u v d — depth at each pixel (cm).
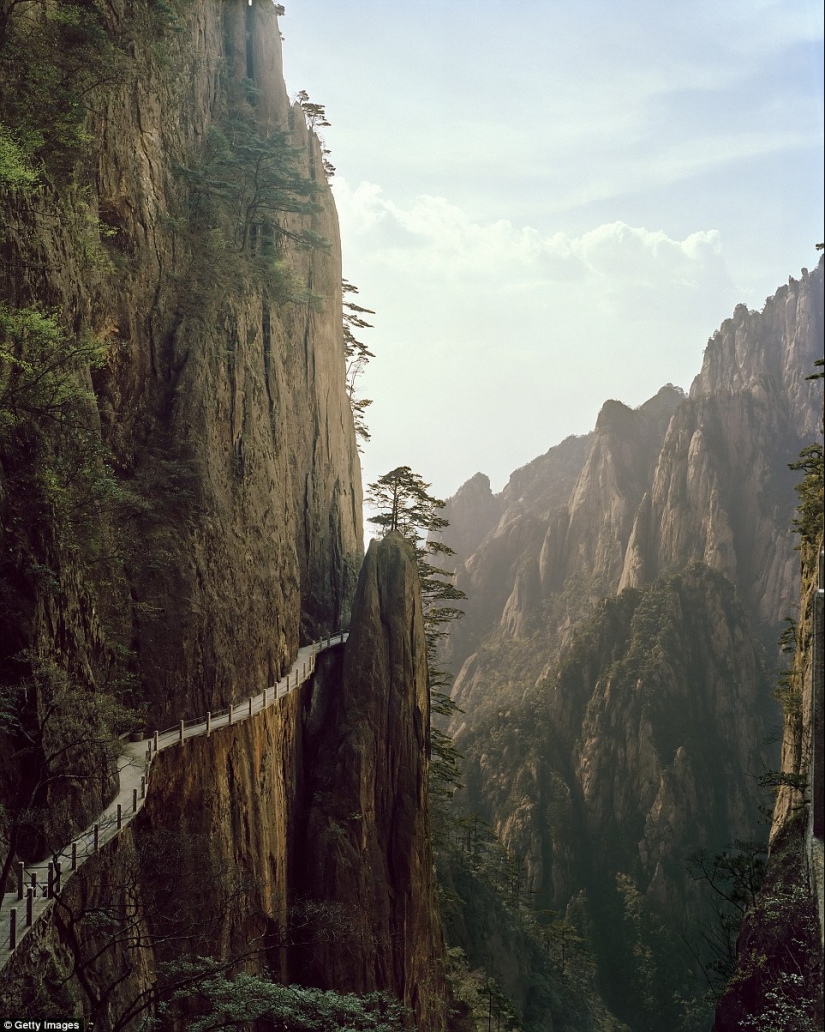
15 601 2625
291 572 5819
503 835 14338
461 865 8075
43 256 3281
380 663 5478
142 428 4416
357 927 4484
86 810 2744
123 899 2559
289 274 6512
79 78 3975
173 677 4034
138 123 4706
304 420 7456
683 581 17700
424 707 5691
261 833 4338
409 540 6375
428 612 7200
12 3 3441
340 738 5288
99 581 3672
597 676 16988
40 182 3428
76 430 3247
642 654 16550
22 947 1972
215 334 4912
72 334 3462
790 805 4125
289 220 7694
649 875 13450
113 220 4328
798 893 3053
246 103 7194
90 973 2358
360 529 9850
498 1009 5944
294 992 2417
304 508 7325
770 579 19812
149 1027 2359
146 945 2602
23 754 2478
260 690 4956
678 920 12394
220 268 5325
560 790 14938
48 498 2897
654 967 11506
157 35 5091
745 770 15300
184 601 4172
